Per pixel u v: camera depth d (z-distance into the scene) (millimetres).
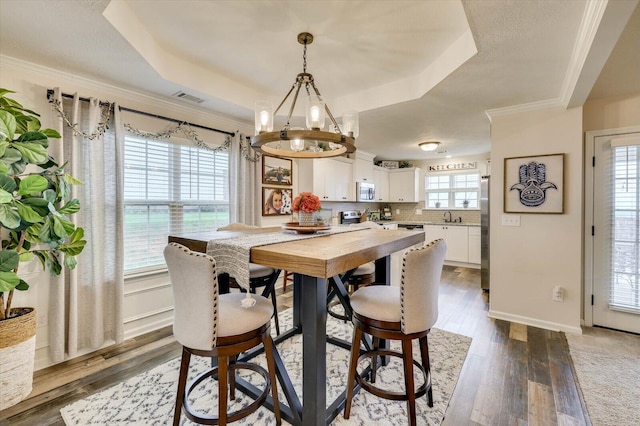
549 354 2402
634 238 2787
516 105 2961
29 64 2186
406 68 2635
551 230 2912
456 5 1786
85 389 1971
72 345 2336
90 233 2434
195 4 1829
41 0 1530
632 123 2771
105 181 2547
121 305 2598
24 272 2182
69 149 2350
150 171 2928
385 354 1812
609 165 2879
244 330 1372
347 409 1672
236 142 3553
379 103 3027
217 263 1611
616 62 2225
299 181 4590
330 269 1156
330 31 2084
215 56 2484
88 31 1809
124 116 2701
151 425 1641
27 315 1888
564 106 2801
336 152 2223
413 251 1416
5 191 1624
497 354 2406
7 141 1708
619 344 2574
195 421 1382
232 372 1817
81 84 2453
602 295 2941
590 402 1816
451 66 2258
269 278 2410
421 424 1640
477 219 6129
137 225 2840
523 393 1906
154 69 2279
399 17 1911
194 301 1294
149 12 1923
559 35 1781
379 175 6348
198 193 3326
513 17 1629
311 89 3117
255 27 2059
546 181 2906
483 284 4188
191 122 3219
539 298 2975
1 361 1741
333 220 5379
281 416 1637
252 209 3775
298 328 2672
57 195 2021
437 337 2715
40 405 1812
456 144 4934
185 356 1442
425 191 6738
